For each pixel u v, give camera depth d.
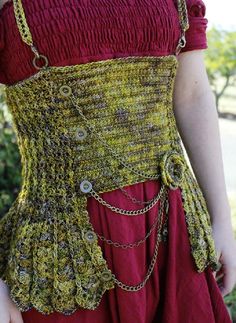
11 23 1.07
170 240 1.16
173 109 1.34
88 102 1.09
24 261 1.08
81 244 1.08
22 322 1.09
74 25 1.06
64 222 1.09
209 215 1.32
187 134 1.34
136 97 1.13
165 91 1.19
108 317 1.14
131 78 1.12
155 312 1.20
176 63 1.20
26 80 1.08
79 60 1.07
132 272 1.11
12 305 1.08
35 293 1.07
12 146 2.98
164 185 1.16
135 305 1.11
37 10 1.06
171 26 1.16
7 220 1.18
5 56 1.11
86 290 1.08
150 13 1.12
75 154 1.09
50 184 1.10
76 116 1.09
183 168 1.20
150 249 1.14
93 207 1.10
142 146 1.14
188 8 1.24
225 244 1.31
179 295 1.19
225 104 7.77
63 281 1.07
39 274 1.08
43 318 1.08
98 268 1.09
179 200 1.18
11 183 2.98
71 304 1.08
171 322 1.18
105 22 1.08
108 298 1.12
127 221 1.11
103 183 1.10
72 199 1.09
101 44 1.08
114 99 1.11
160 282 1.18
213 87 6.81
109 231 1.10
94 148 1.10
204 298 1.21
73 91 1.08
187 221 1.19
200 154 1.33
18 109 1.12
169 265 1.17
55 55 1.07
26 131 1.12
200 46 1.27
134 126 1.13
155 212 1.15
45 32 1.06
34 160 1.12
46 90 1.08
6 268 1.14
